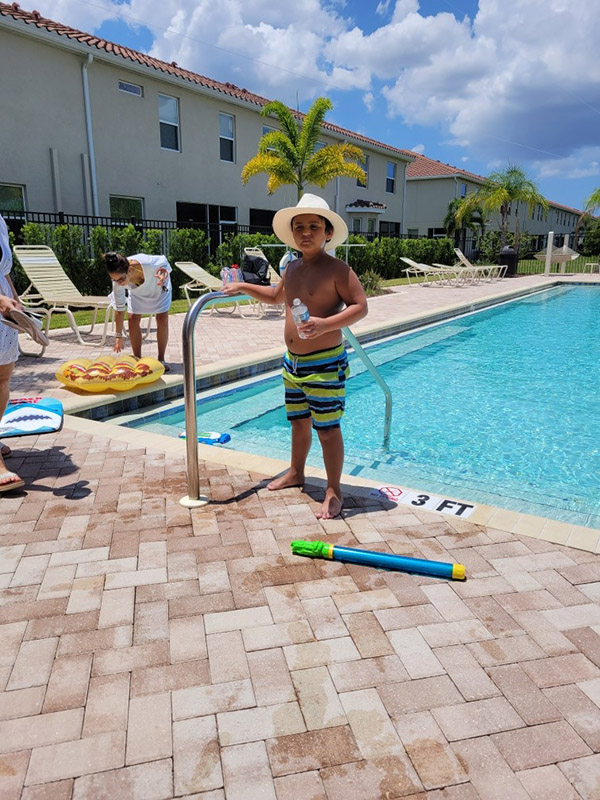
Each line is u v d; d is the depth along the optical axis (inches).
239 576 86.8
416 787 53.3
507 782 53.9
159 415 205.8
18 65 470.0
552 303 609.9
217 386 239.1
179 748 57.4
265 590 83.4
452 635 73.9
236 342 307.7
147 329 323.0
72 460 134.0
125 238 483.8
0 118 464.1
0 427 152.1
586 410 223.8
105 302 298.5
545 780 54.1
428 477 155.9
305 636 73.6
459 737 58.7
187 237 544.4
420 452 176.2
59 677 66.5
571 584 85.3
